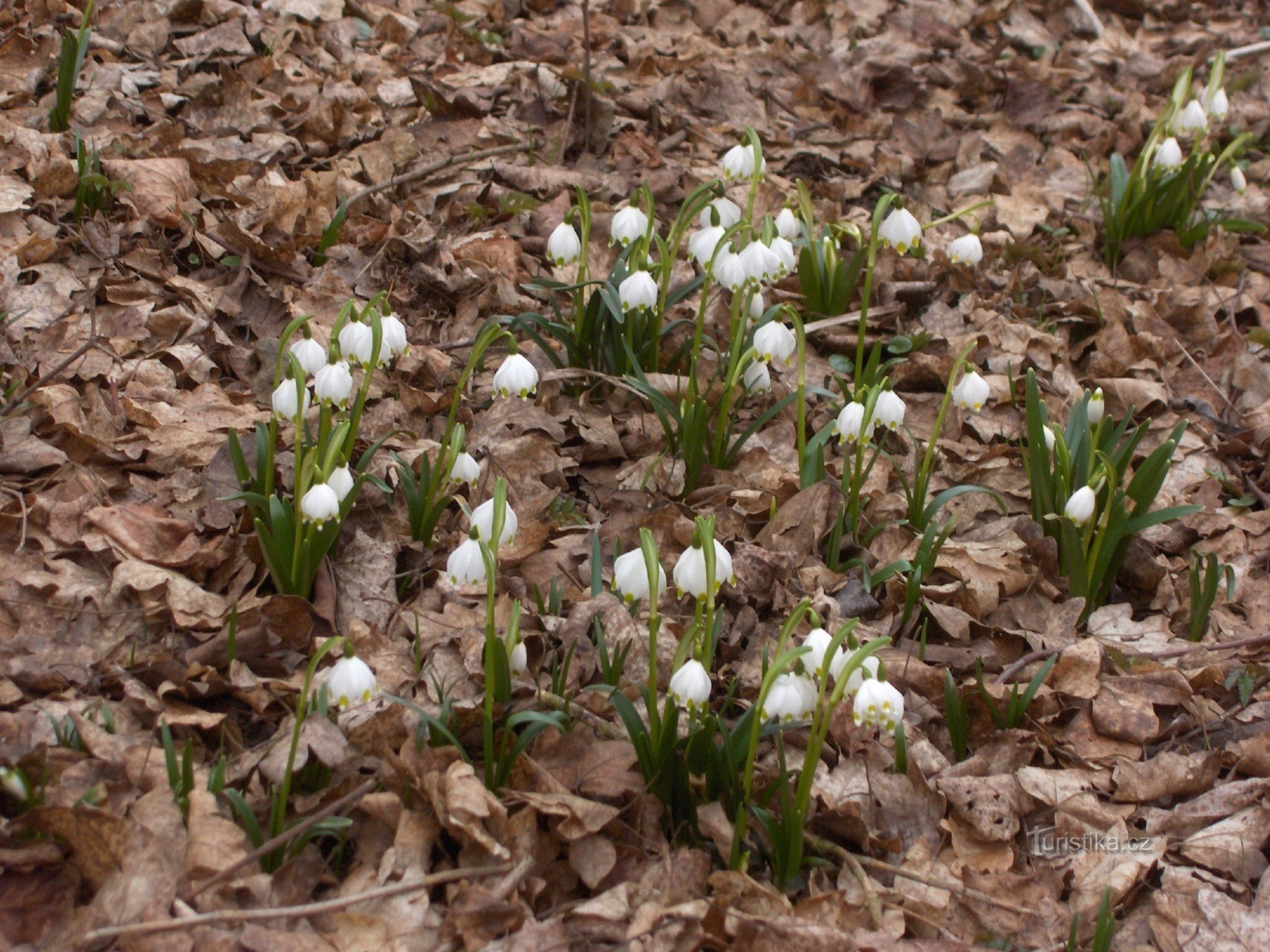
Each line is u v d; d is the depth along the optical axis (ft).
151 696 3.86
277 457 4.27
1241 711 4.21
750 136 4.61
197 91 5.29
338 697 3.70
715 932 3.73
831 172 5.73
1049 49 6.90
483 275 4.95
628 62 6.09
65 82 4.93
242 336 4.66
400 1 6.11
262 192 4.99
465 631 4.06
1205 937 3.82
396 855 3.73
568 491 4.51
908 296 5.18
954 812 3.97
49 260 4.64
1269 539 4.62
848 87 6.16
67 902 3.61
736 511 4.45
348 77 5.61
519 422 4.57
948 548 4.45
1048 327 5.21
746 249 4.39
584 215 4.60
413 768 3.82
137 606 4.00
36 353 4.42
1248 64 7.09
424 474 4.22
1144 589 4.51
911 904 3.82
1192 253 5.55
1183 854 3.96
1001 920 3.84
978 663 4.09
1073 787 4.04
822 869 3.85
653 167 5.49
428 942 3.66
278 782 3.76
